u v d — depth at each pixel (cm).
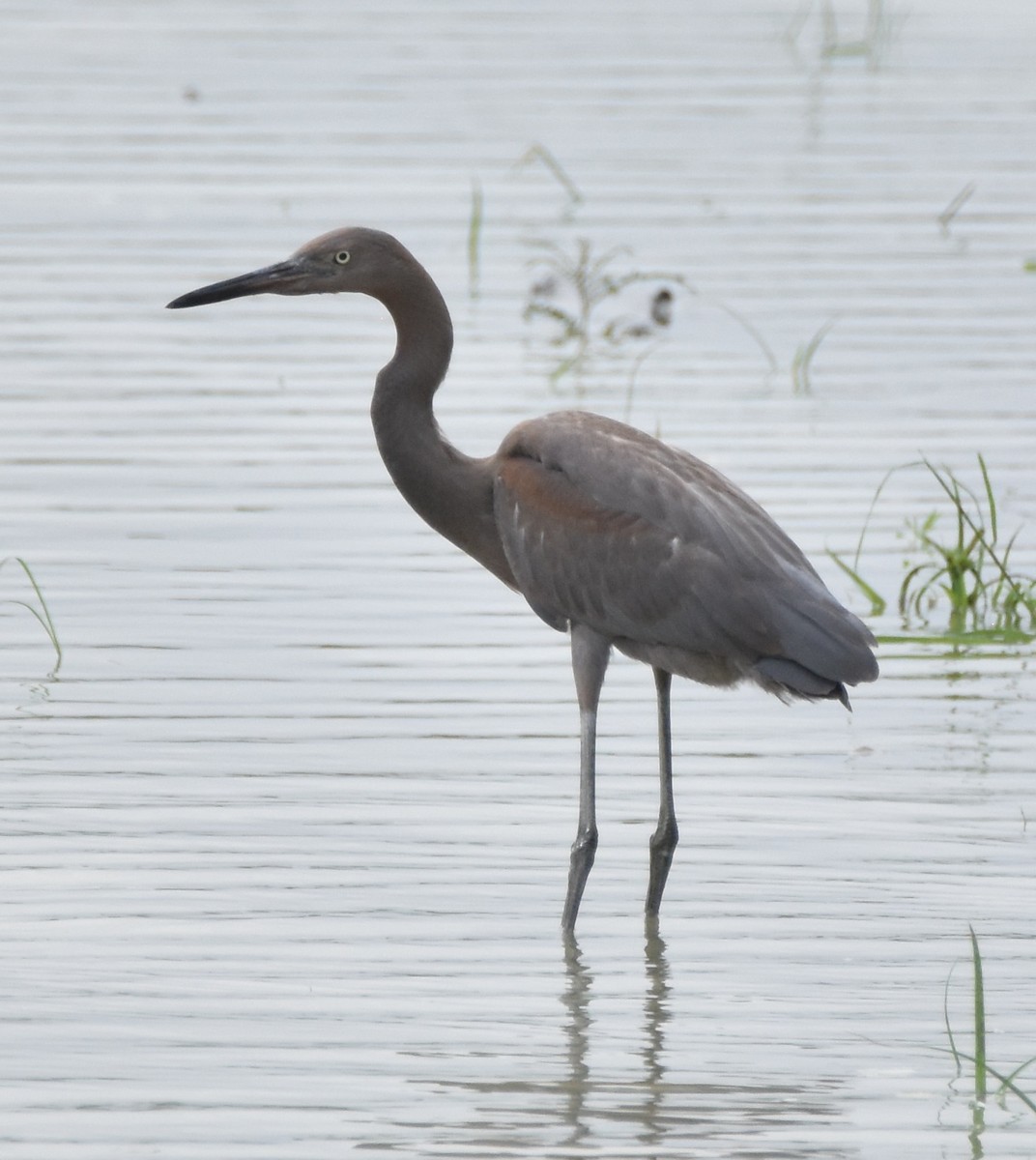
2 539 1468
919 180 2541
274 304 2136
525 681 1281
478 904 995
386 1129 779
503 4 3478
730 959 948
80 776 1113
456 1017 880
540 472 1044
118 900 980
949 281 2172
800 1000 905
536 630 1366
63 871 1005
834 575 1450
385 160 2525
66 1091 802
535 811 1100
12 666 1270
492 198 2400
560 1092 814
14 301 2020
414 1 3484
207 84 2867
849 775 1152
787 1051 855
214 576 1425
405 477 1083
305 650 1312
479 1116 791
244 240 2194
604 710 1255
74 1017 868
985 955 950
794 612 980
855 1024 883
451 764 1153
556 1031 870
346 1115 790
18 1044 842
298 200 2347
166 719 1196
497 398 1778
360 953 940
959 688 1295
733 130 2725
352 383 1847
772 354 1938
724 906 1004
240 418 1741
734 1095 813
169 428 1708
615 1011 891
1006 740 1205
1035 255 2273
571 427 1052
